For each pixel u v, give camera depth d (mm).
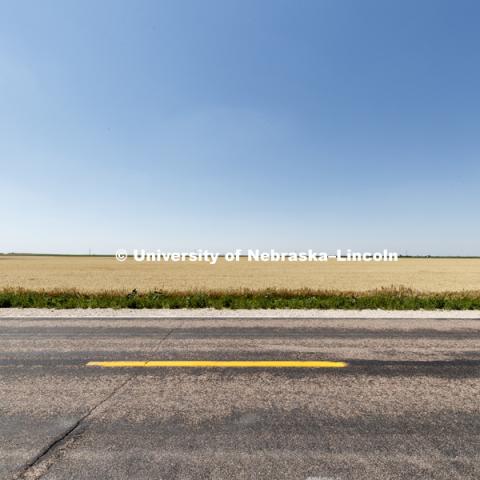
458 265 81125
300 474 2598
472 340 6609
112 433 3186
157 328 7680
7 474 2592
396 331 7406
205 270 57094
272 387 4266
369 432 3215
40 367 4984
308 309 10883
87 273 47688
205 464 2717
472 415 3559
